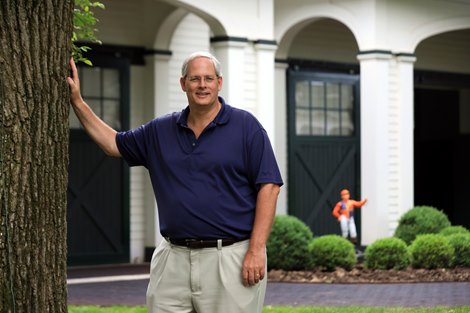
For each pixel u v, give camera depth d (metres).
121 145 5.12
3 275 4.46
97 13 16.61
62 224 4.65
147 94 17.38
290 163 19.69
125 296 12.01
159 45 17.22
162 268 5.01
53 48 4.59
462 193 25.69
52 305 4.60
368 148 17.08
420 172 26.72
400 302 10.71
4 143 4.46
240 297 4.89
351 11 17.19
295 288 12.38
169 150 4.98
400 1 17.38
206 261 4.90
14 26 4.47
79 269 15.96
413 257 14.09
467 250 14.13
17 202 4.48
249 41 15.78
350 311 9.88
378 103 17.05
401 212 17.38
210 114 4.97
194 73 4.89
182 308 4.96
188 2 15.02
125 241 17.02
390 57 17.23
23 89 4.49
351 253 14.21
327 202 20.28
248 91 15.79
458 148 25.72
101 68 16.75
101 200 16.70
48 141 4.57
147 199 17.34
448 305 10.33
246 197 4.96
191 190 4.89
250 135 4.95
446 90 25.86
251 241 4.89
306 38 20.28
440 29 18.02
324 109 20.50
